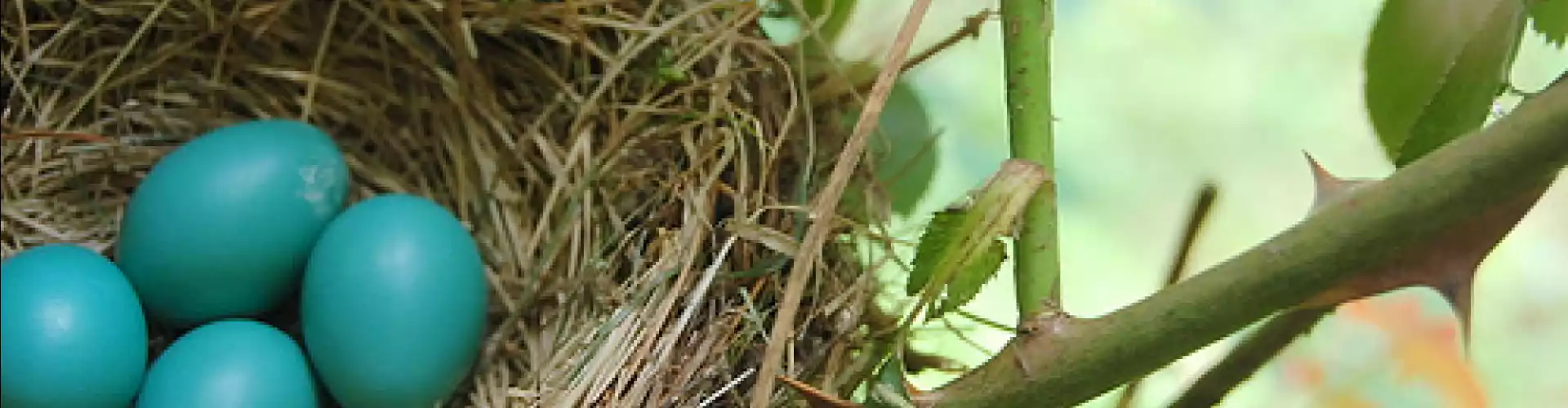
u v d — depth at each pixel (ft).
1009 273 0.89
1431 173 0.54
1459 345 0.85
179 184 0.81
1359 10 0.93
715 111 0.81
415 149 0.90
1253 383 0.84
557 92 0.86
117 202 0.91
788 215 0.80
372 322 0.79
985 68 0.91
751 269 0.79
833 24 0.80
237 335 0.81
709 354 0.78
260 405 0.80
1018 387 0.61
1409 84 0.62
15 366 0.78
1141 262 0.91
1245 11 0.94
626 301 0.81
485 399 0.83
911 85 0.81
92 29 0.89
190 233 0.81
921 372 0.78
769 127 0.81
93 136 0.89
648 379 0.78
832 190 0.63
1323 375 0.85
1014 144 0.63
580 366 0.81
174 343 0.82
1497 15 0.60
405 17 0.87
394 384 0.79
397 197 0.82
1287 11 0.94
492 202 0.88
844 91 0.80
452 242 0.81
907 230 0.83
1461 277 0.55
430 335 0.79
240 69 0.90
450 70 0.87
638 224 0.84
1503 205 0.54
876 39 0.82
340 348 0.80
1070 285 0.91
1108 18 0.94
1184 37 0.95
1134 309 0.59
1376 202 0.55
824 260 0.78
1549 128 0.51
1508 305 0.89
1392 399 0.84
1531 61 0.81
